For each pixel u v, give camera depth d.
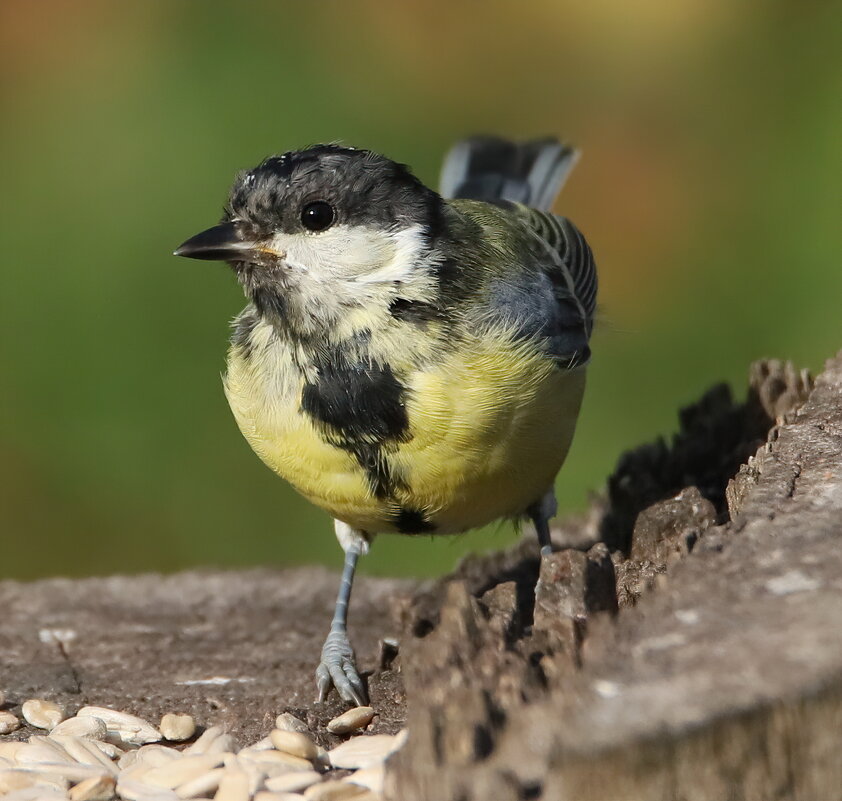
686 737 4.56
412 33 16.25
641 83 16.05
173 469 13.47
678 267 14.52
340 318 7.78
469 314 7.81
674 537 7.54
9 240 14.52
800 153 15.01
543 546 8.81
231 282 14.10
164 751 6.95
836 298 14.07
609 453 13.48
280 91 15.59
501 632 5.94
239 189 8.05
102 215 14.66
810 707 4.64
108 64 15.77
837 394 8.31
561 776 4.60
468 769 4.86
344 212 7.82
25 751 6.96
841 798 4.66
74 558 13.23
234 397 8.35
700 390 13.94
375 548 13.18
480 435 7.73
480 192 12.46
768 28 16.25
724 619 5.23
